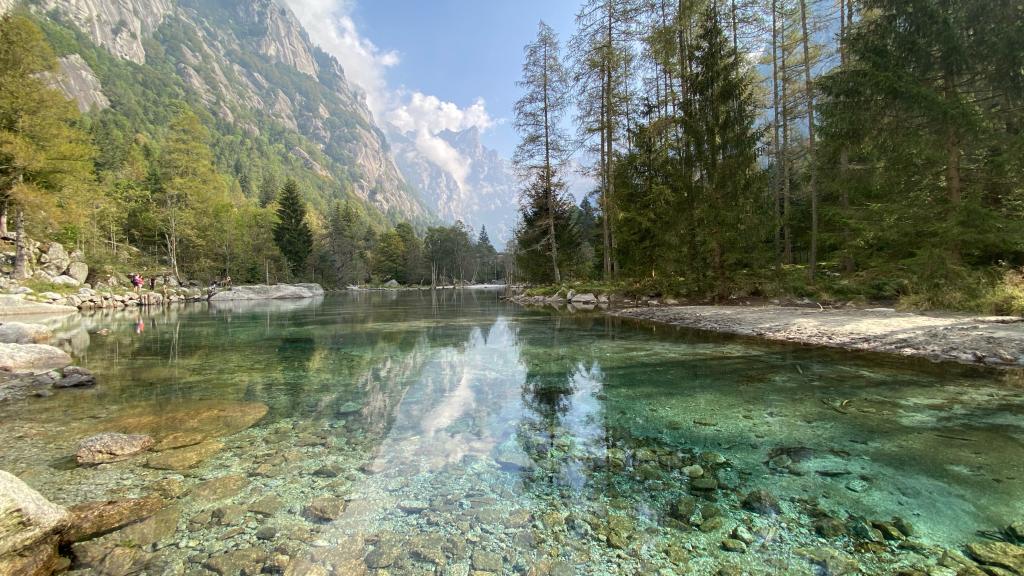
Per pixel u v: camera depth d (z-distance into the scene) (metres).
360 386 6.27
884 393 5.21
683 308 14.50
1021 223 9.52
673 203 15.55
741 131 13.97
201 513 2.76
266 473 3.38
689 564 2.24
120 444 3.79
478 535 2.53
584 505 2.88
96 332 12.38
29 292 19.20
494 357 8.42
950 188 10.54
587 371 7.04
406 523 2.66
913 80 10.14
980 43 9.82
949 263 10.29
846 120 11.36
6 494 2.24
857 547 2.36
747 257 14.45
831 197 18.53
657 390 5.80
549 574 2.17
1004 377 5.74
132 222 39.19
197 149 35.22
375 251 80.06
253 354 9.00
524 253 27.94
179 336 11.81
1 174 19.27
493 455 3.75
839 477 3.20
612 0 19.55
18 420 4.64
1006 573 2.09
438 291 62.75
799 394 5.34
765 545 2.40
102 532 2.53
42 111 20.44
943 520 2.60
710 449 3.80
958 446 3.66
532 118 25.06
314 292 44.69
